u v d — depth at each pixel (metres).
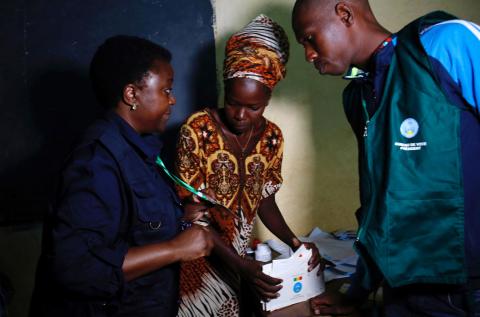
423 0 1.92
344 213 2.12
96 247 0.85
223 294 1.39
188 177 1.30
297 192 2.05
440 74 0.87
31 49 1.60
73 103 1.67
